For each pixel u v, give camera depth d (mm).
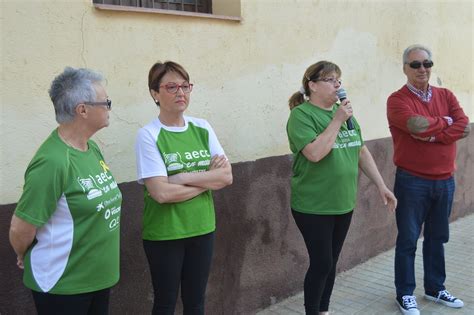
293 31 3719
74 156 1880
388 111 3549
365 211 4570
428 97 3529
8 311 2336
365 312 3641
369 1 4410
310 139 2820
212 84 3186
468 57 5855
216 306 3355
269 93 3582
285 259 3830
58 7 2430
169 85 2361
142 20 2773
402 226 3592
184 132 2467
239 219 3430
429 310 3672
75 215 1854
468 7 5754
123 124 2738
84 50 2543
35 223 1792
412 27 4945
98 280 1950
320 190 2885
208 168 2502
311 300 3031
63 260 1868
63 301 1888
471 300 3811
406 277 3602
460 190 5992
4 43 2264
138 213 2844
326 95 2922
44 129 2426
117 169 2732
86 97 1887
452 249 4965
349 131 2986
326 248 2939
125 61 2717
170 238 2359
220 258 3336
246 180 3449
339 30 4133
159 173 2316
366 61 4453
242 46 3354
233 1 3338
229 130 3322
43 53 2393
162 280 2404
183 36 2986
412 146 3469
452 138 3439
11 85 2297
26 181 1816
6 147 2299
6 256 2311
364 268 4488
